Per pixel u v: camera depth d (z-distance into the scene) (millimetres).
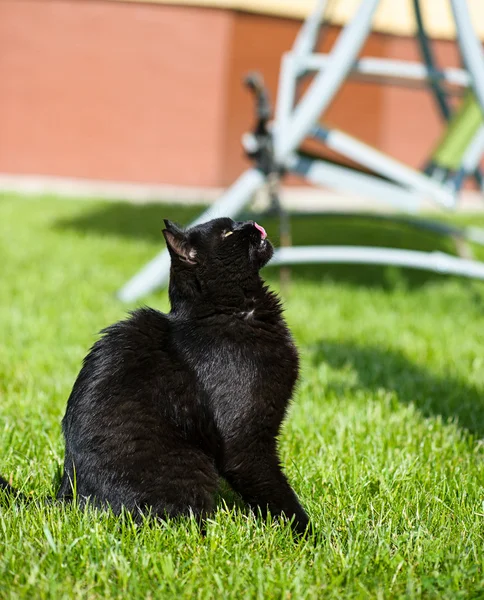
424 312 7227
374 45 17906
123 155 17984
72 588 2465
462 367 5363
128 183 18047
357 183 7367
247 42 17562
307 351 5633
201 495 2908
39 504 2994
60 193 16359
